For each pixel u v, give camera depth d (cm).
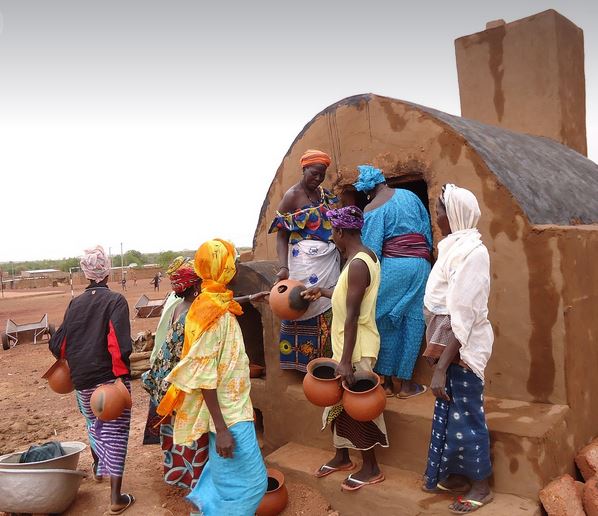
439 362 324
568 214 451
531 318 387
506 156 460
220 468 323
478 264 318
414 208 437
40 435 641
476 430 335
